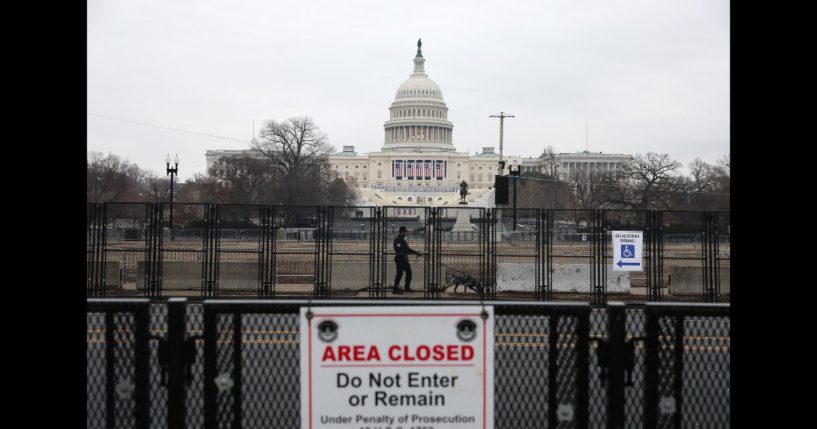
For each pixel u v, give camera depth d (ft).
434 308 18.83
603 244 88.84
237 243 128.16
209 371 19.17
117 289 92.53
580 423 19.29
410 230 135.44
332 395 18.74
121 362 19.27
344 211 212.23
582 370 19.31
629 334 22.99
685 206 299.38
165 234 152.66
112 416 19.24
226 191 340.39
